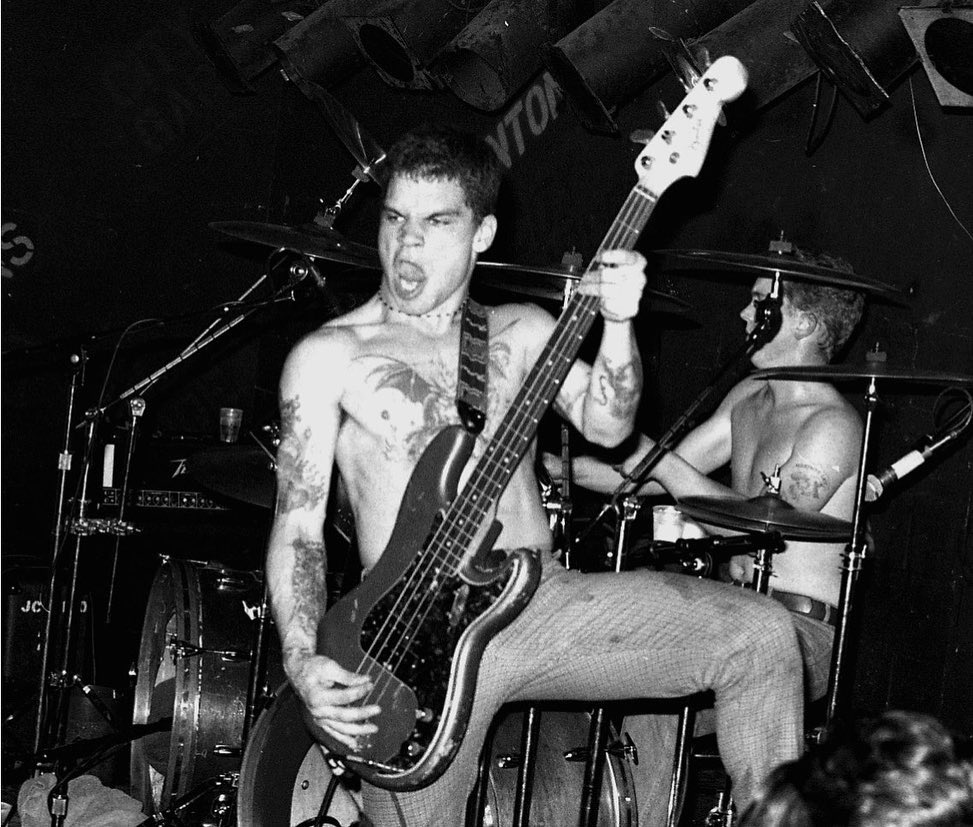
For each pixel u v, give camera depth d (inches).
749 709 94.5
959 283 162.9
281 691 106.3
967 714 160.6
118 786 186.1
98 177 254.8
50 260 252.1
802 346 150.2
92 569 204.8
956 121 163.3
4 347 247.8
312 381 99.8
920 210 167.0
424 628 94.8
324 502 100.6
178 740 155.3
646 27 170.4
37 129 250.5
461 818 102.7
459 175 99.8
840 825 40.9
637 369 98.6
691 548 123.3
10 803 164.7
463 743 97.5
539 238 217.5
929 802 40.4
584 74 171.0
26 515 242.8
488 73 207.8
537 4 187.0
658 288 201.5
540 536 101.5
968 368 161.2
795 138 181.8
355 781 123.1
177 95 259.4
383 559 96.1
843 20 148.8
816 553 145.3
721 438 160.1
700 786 159.6
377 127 248.2
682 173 96.0
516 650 95.5
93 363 250.1
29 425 243.1
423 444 99.0
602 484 151.0
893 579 168.9
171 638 158.1
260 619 148.0
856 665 172.2
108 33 254.2
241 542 218.8
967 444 161.3
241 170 265.1
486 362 100.9
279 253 155.4
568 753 138.3
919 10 138.2
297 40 219.8
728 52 161.9
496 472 95.1
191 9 258.7
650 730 146.4
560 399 103.3
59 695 169.8
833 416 145.9
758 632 93.5
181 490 210.7
